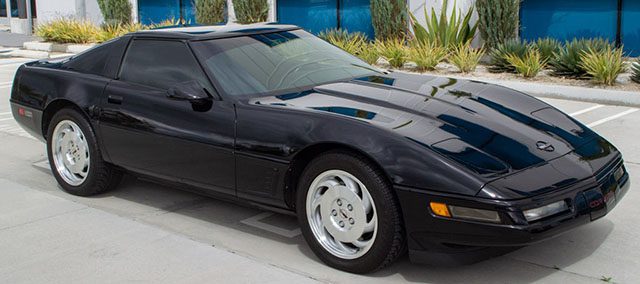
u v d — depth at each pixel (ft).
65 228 16.08
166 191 18.93
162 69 16.49
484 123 13.50
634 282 12.58
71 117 17.92
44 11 73.15
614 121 26.55
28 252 14.73
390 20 48.08
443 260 12.10
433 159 11.92
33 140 25.46
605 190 12.72
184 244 14.93
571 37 43.68
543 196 11.66
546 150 12.94
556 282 12.64
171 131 15.60
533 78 35.42
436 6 47.16
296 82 15.65
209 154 14.92
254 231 15.78
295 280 12.94
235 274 13.32
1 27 82.53
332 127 13.01
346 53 18.11
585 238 14.65
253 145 14.07
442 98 14.66
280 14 58.13
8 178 20.48
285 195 13.93
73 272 13.66
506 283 12.64
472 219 11.51
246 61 15.93
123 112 16.60
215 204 17.78
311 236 13.61
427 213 11.84
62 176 18.63
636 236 14.69
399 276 13.00
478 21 43.39
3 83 40.01
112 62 17.62
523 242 11.41
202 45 16.17
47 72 18.86
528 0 44.80
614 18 41.83
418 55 39.86
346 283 12.77
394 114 13.46
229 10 60.80
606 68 32.24
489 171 11.82
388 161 12.12
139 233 15.66
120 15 67.51
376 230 12.47
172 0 66.33
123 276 13.39
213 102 15.02
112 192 18.85
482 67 40.70
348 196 12.84
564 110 29.22
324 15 55.57
